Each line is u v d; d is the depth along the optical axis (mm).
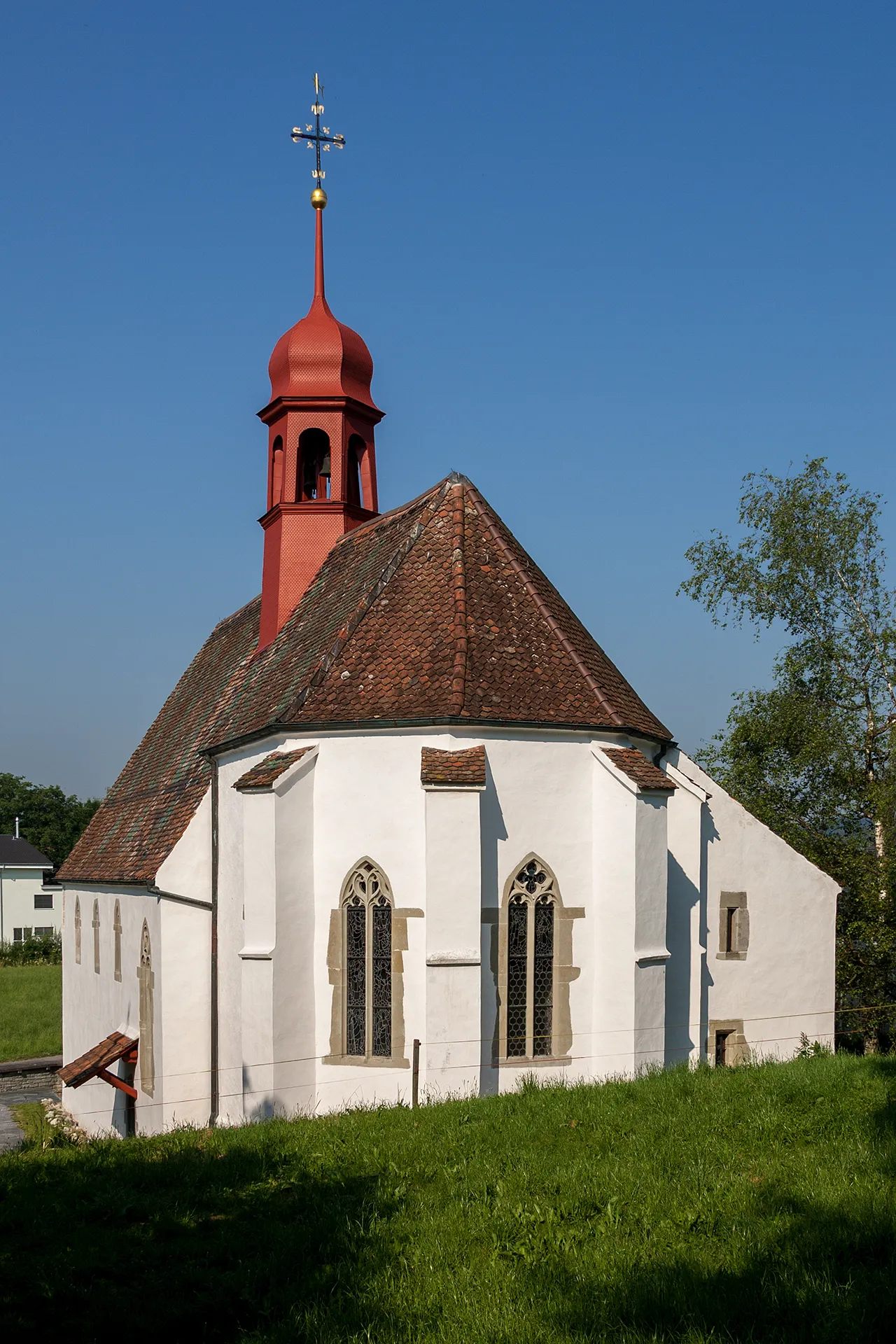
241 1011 21062
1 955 78188
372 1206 12227
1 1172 14461
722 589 37906
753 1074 17453
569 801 21297
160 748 36406
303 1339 9242
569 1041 20859
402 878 20500
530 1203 11875
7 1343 9555
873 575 36188
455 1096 19062
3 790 126750
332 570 28828
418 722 20453
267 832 20766
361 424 31266
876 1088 15594
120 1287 10594
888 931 31266
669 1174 12547
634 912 20672
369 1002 20734
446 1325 9211
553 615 23312
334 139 32406
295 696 22078
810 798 35375
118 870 30781
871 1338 8594
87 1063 28594
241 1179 13617
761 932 25812
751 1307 9086
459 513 24469
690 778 25406
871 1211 10766
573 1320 9125
